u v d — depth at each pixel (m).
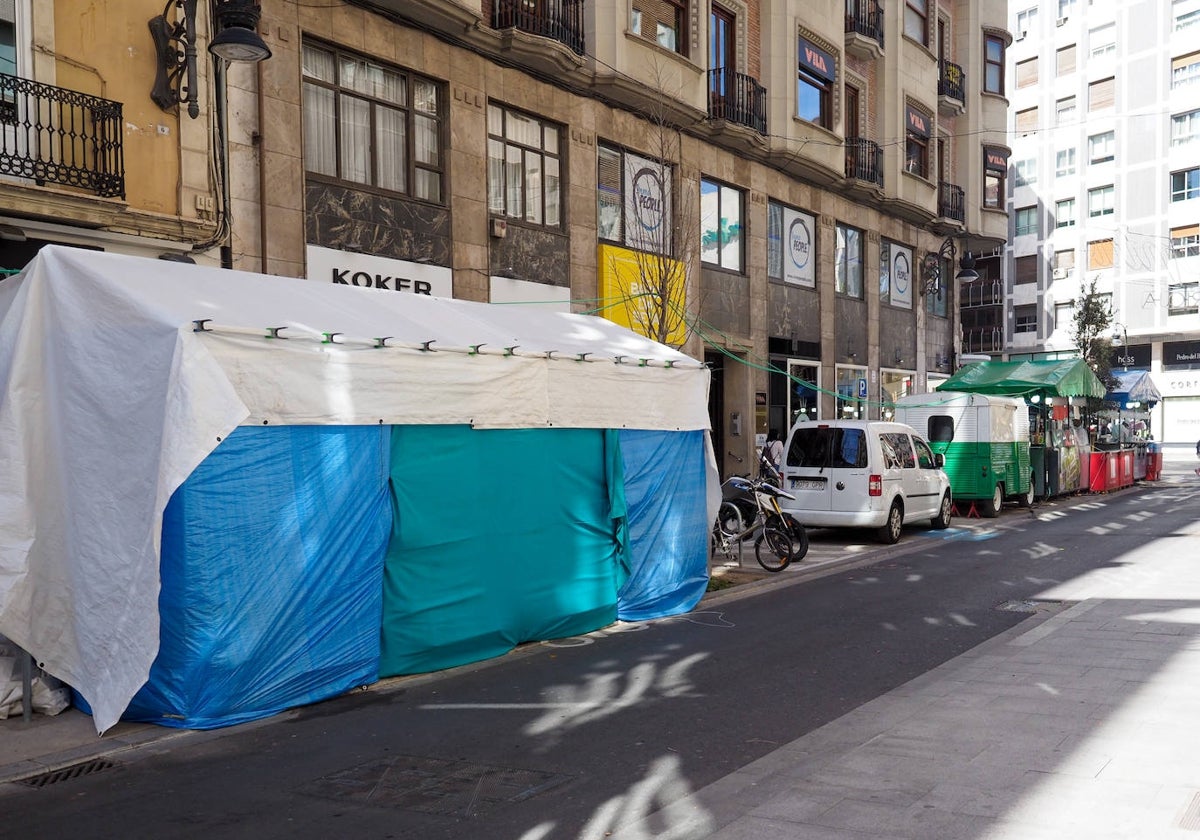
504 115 16.31
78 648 6.37
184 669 6.11
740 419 22.31
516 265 16.31
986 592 10.77
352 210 13.70
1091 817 4.22
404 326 7.95
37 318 6.70
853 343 26.84
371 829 4.44
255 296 7.36
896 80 28.00
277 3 12.70
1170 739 5.28
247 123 12.48
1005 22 34.12
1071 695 6.28
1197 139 48.66
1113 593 10.33
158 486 5.91
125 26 11.25
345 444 7.02
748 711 6.29
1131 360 52.22
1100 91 52.59
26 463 6.55
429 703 6.70
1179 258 49.28
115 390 6.32
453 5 14.64
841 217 26.11
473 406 7.88
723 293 21.53
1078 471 24.98
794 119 23.22
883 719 5.98
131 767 5.45
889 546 15.10
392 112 14.52
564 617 8.84
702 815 4.48
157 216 11.29
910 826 4.22
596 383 9.17
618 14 17.83
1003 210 34.16
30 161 10.12
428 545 7.61
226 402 6.11
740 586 11.55
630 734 5.85
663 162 16.56
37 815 4.72
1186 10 49.00
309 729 6.12
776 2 22.72
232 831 4.45
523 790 4.91
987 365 23.83
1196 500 23.33
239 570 6.31
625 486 9.63
